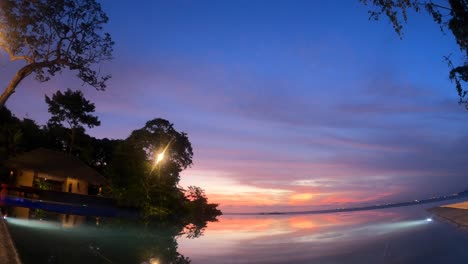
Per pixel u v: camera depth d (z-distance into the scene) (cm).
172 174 2662
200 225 2342
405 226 1367
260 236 1525
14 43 2255
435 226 1231
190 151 2800
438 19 733
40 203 2211
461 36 711
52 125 4862
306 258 928
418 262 756
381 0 782
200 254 1102
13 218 1595
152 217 2477
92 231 1528
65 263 856
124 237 1438
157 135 2664
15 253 709
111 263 907
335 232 1427
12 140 3278
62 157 3372
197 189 3312
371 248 967
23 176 3012
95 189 3794
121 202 2508
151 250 1158
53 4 2256
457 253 786
